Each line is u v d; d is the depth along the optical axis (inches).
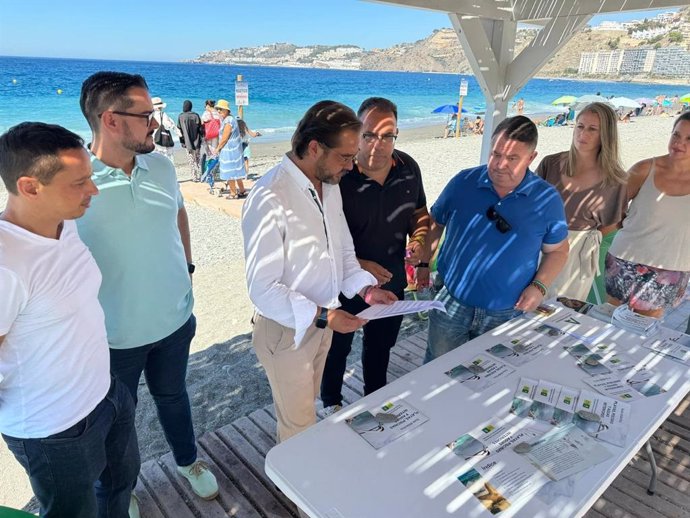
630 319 77.4
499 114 181.5
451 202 86.8
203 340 151.7
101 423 55.4
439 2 146.3
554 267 82.5
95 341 53.7
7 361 47.2
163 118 360.2
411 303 69.9
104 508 65.6
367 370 100.3
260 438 95.0
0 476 97.2
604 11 144.8
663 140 658.2
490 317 83.6
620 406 56.7
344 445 49.7
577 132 105.0
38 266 46.0
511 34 173.9
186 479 84.4
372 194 84.2
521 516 41.2
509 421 53.7
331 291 69.4
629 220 108.0
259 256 59.7
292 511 78.7
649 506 80.4
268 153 562.3
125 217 62.5
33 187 44.1
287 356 66.0
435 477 45.6
